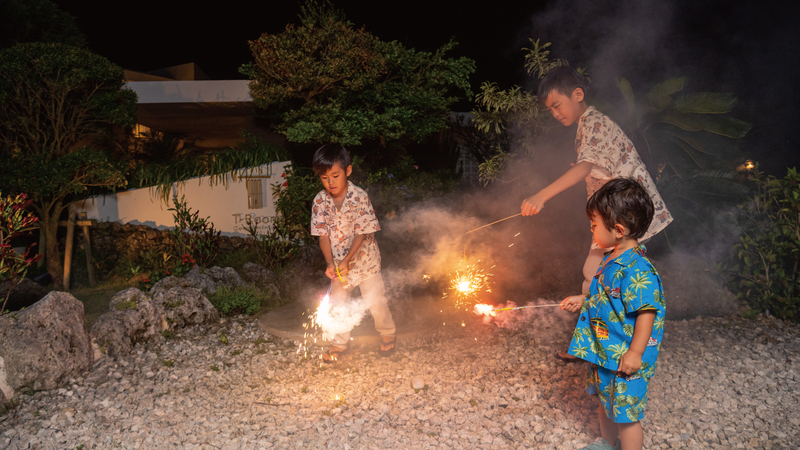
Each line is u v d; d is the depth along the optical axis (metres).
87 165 8.53
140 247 9.35
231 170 9.52
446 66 10.98
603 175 3.58
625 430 2.43
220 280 6.42
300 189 9.07
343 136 9.85
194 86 11.69
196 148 15.97
